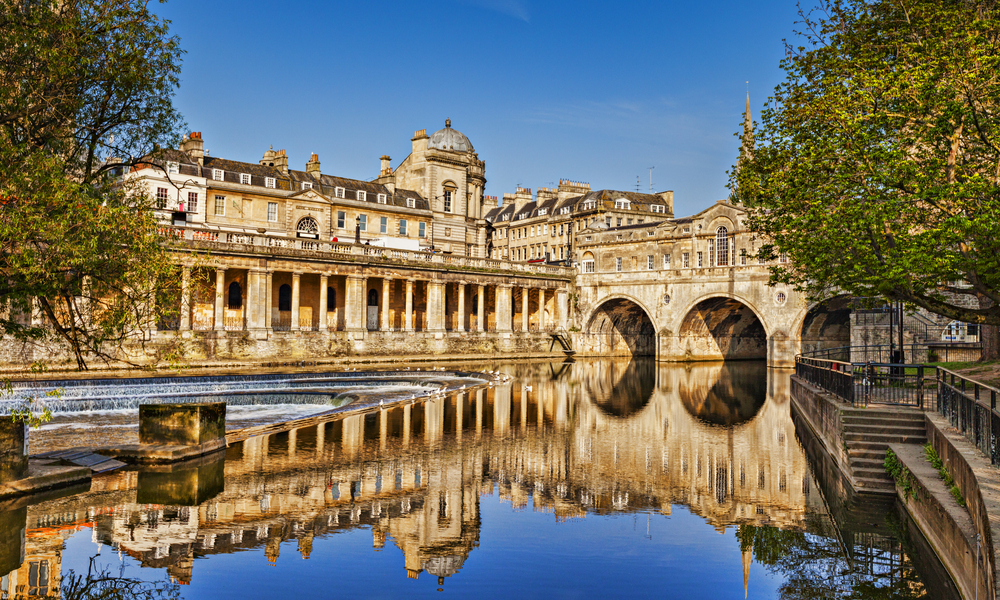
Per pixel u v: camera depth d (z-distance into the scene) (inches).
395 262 2458.2
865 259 844.0
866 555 523.2
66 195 557.0
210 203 2390.5
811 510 638.5
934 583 470.6
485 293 3026.6
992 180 743.7
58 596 439.2
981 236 714.2
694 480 751.7
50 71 595.5
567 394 1550.2
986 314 813.9
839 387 860.0
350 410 1191.6
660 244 2834.6
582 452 895.7
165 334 1871.3
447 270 2623.0
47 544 531.5
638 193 4222.4
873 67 865.5
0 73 595.2
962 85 727.7
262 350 2073.1
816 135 893.2
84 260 561.9
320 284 2401.6
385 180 3073.3
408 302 2512.3
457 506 647.1
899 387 912.3
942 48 770.2
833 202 855.1
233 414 1200.8
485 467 804.6
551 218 4333.2
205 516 601.3
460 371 1937.7
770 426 1114.1
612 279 2893.7
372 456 844.6
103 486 682.8
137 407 1222.3
